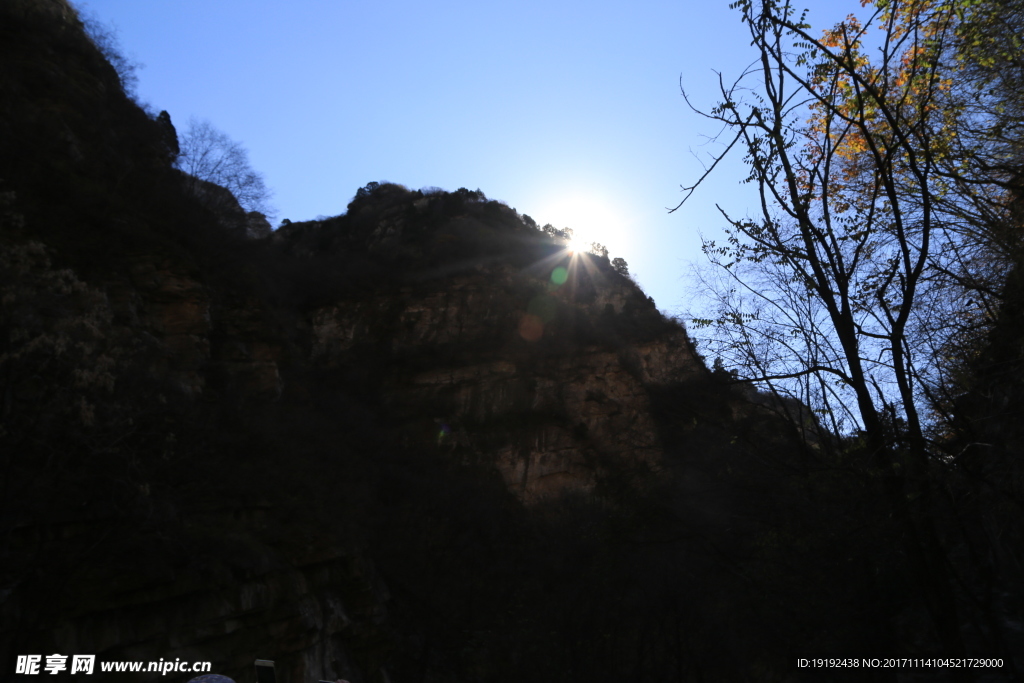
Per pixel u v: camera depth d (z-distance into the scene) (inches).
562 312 3029.0
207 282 1549.0
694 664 725.9
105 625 697.6
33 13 1509.6
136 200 1493.6
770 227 459.5
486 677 1327.5
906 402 415.2
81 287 699.4
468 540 1608.0
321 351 2650.1
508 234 3688.5
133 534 730.8
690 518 646.5
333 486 1412.4
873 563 511.8
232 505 1007.6
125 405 725.3
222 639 837.8
